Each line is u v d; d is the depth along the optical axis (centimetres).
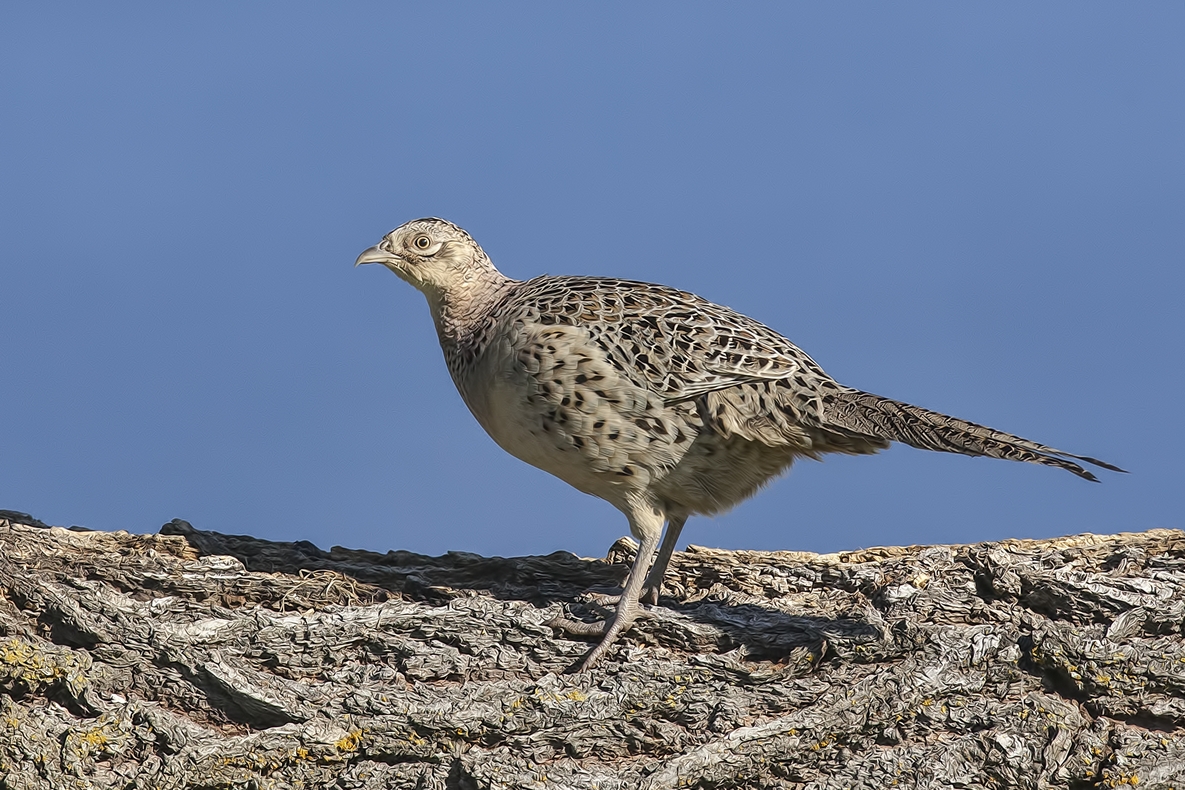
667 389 953
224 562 941
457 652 885
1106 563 967
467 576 1018
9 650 829
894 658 882
